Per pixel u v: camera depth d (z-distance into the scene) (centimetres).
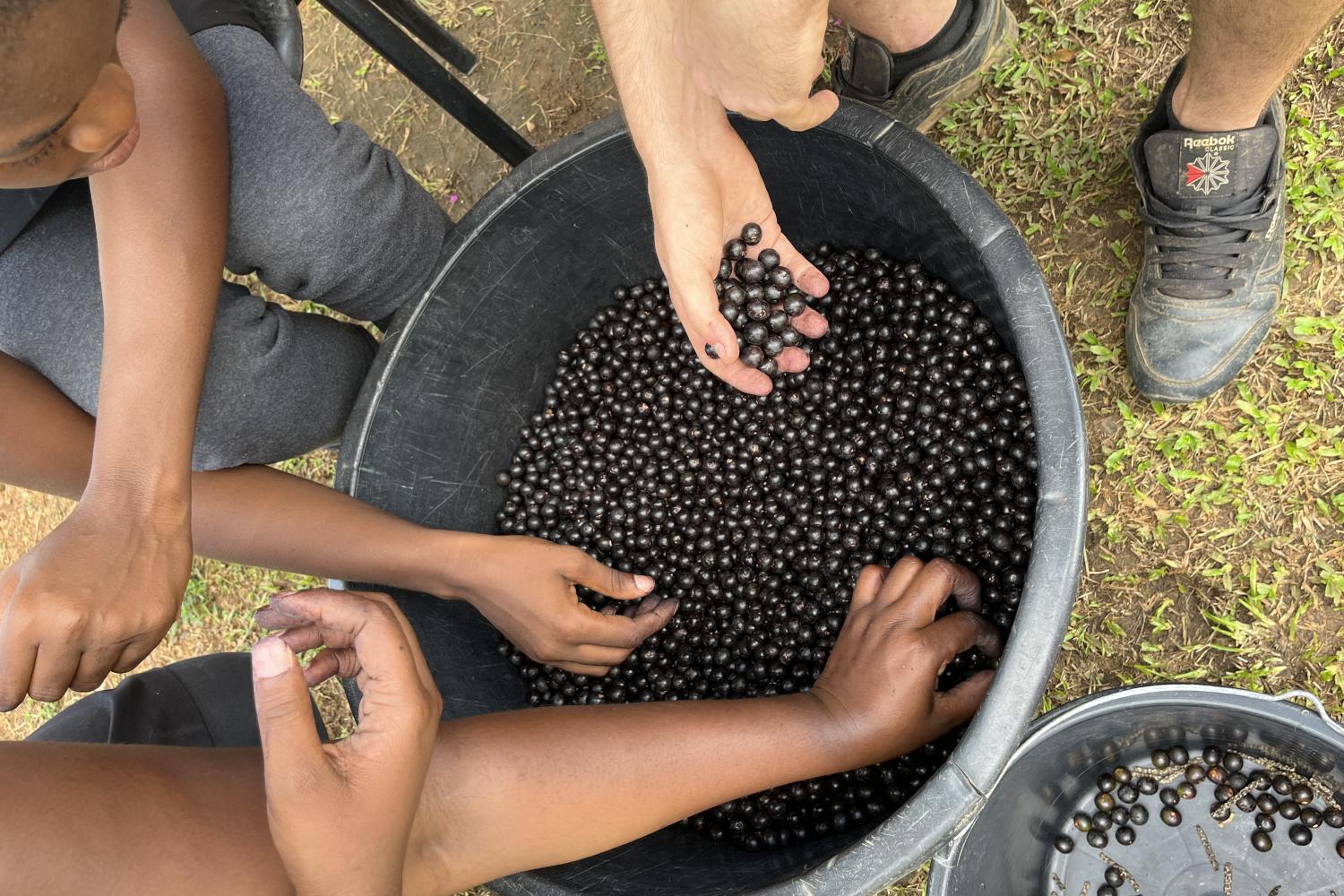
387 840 54
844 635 78
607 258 100
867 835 66
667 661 96
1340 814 87
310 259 90
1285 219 98
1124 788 92
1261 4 73
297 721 52
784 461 95
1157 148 91
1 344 83
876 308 94
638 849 80
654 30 70
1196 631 99
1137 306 98
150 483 67
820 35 53
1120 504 101
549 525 102
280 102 86
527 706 97
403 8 117
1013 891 90
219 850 53
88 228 83
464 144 126
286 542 83
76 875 49
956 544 86
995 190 108
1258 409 99
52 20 47
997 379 88
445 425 95
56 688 64
